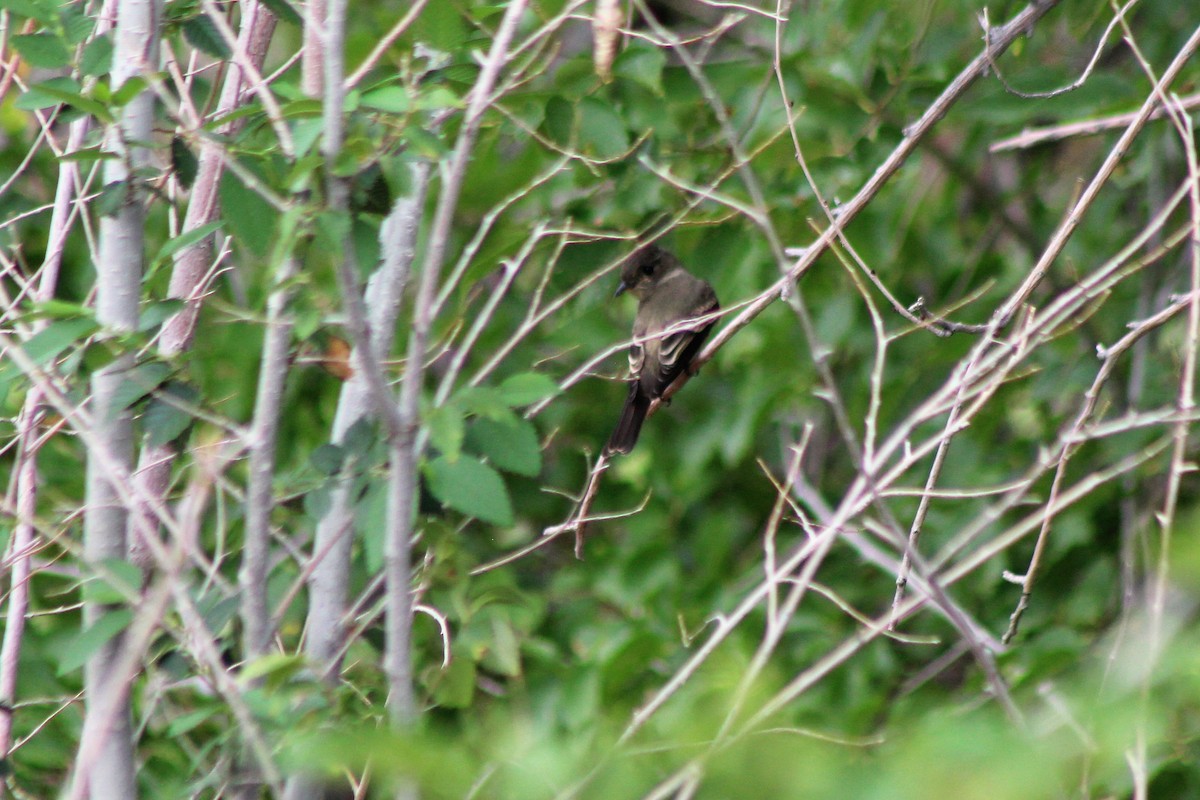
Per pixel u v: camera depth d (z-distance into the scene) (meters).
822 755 3.60
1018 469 13.13
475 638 9.83
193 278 8.46
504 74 10.66
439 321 12.70
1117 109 11.56
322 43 6.48
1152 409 12.22
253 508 7.27
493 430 7.30
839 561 13.31
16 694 9.97
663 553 12.79
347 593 8.15
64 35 7.77
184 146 7.60
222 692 6.50
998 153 14.36
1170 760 7.04
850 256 13.13
